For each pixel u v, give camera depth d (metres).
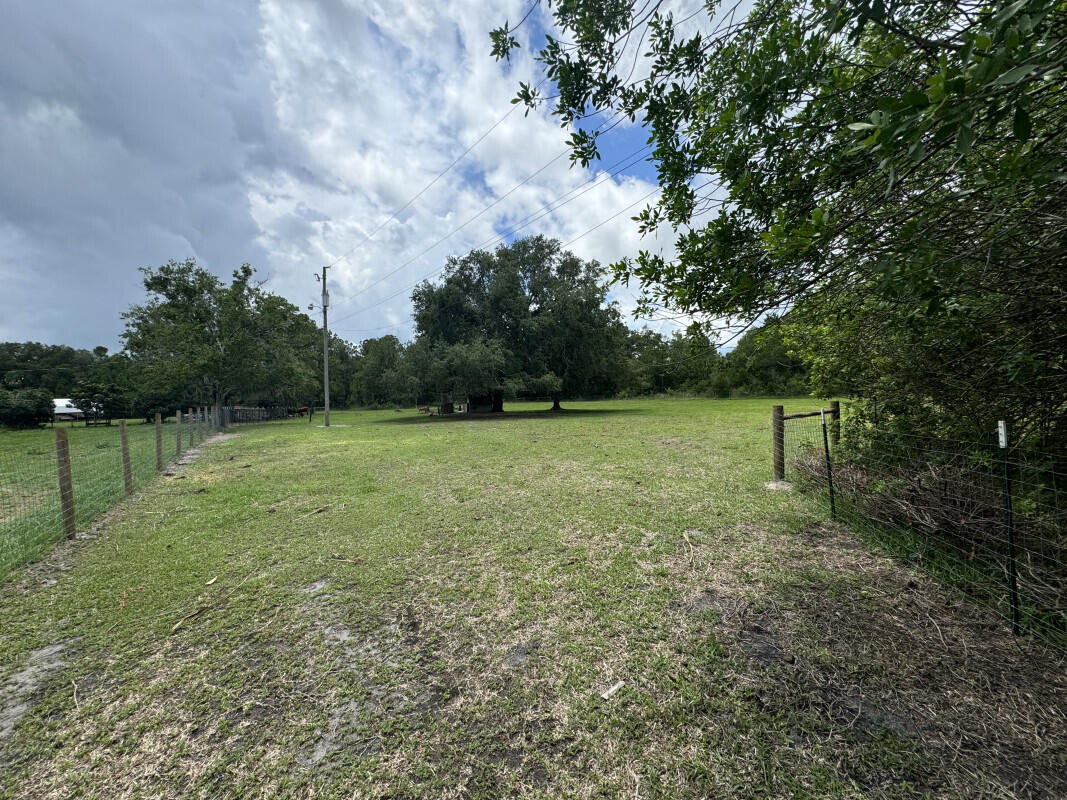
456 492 5.75
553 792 1.52
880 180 1.75
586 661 2.23
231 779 1.60
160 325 23.73
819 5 1.56
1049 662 2.07
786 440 8.51
